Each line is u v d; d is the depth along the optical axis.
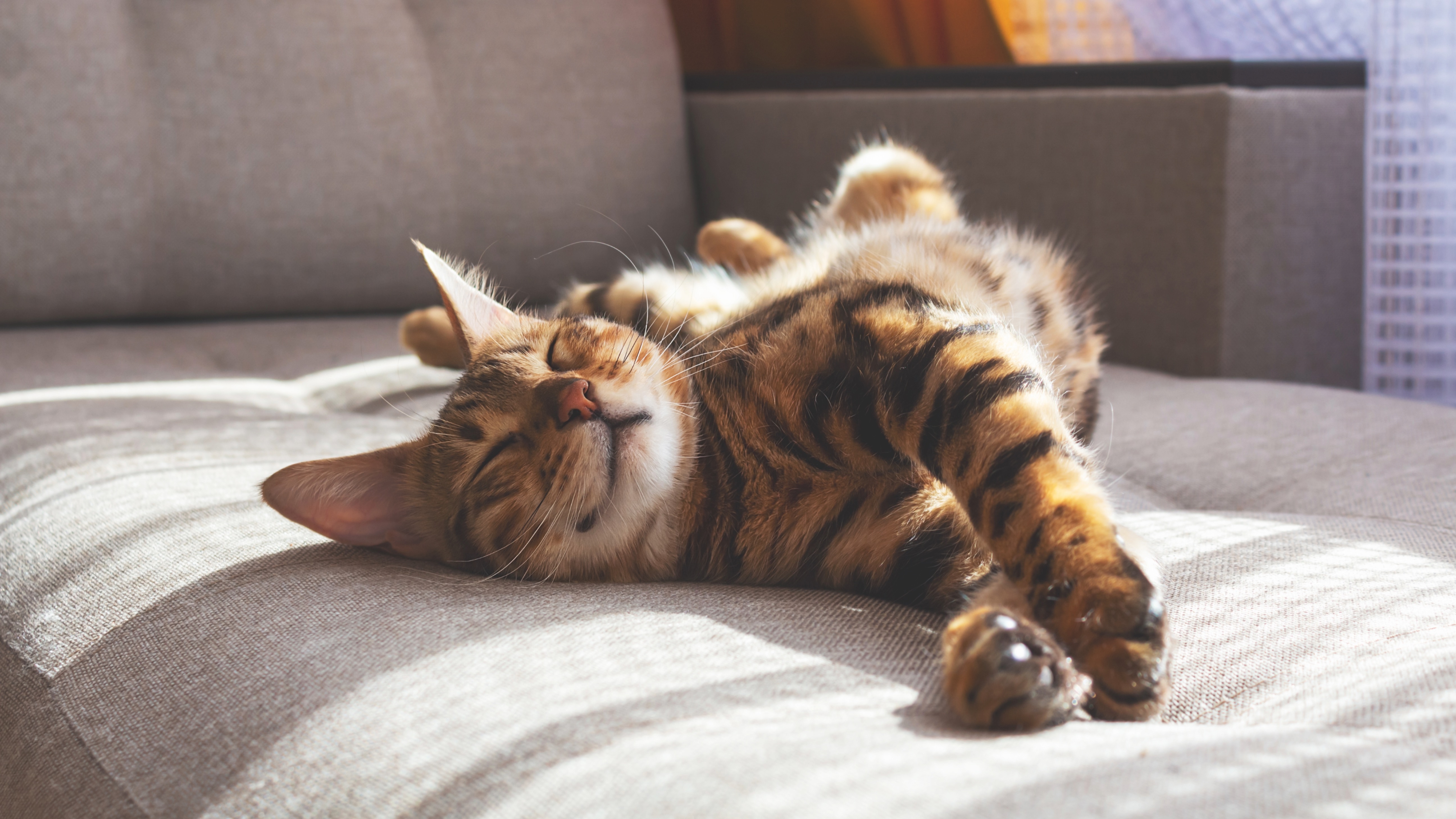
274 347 1.12
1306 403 0.95
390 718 0.56
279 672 0.60
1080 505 0.62
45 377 0.99
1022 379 0.67
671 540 0.75
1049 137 1.17
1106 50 1.38
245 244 1.20
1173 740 0.55
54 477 0.78
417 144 1.26
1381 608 0.64
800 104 1.33
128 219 1.16
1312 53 1.20
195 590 0.65
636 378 0.75
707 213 1.46
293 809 0.55
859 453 0.71
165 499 0.74
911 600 0.71
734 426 0.74
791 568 0.73
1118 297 1.15
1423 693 0.57
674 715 0.55
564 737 0.54
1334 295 1.13
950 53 1.47
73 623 0.66
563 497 0.73
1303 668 0.61
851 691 0.58
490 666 0.58
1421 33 1.06
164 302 1.21
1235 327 1.11
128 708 0.61
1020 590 0.62
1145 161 1.12
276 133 1.20
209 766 0.58
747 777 0.52
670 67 1.38
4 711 0.65
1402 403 0.94
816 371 0.72
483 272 1.13
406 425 0.91
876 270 0.78
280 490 0.69
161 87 1.17
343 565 0.68
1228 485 0.84
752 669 0.59
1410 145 1.08
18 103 1.12
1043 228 1.18
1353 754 0.53
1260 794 0.51
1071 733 0.56
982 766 0.53
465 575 0.72
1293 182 1.10
